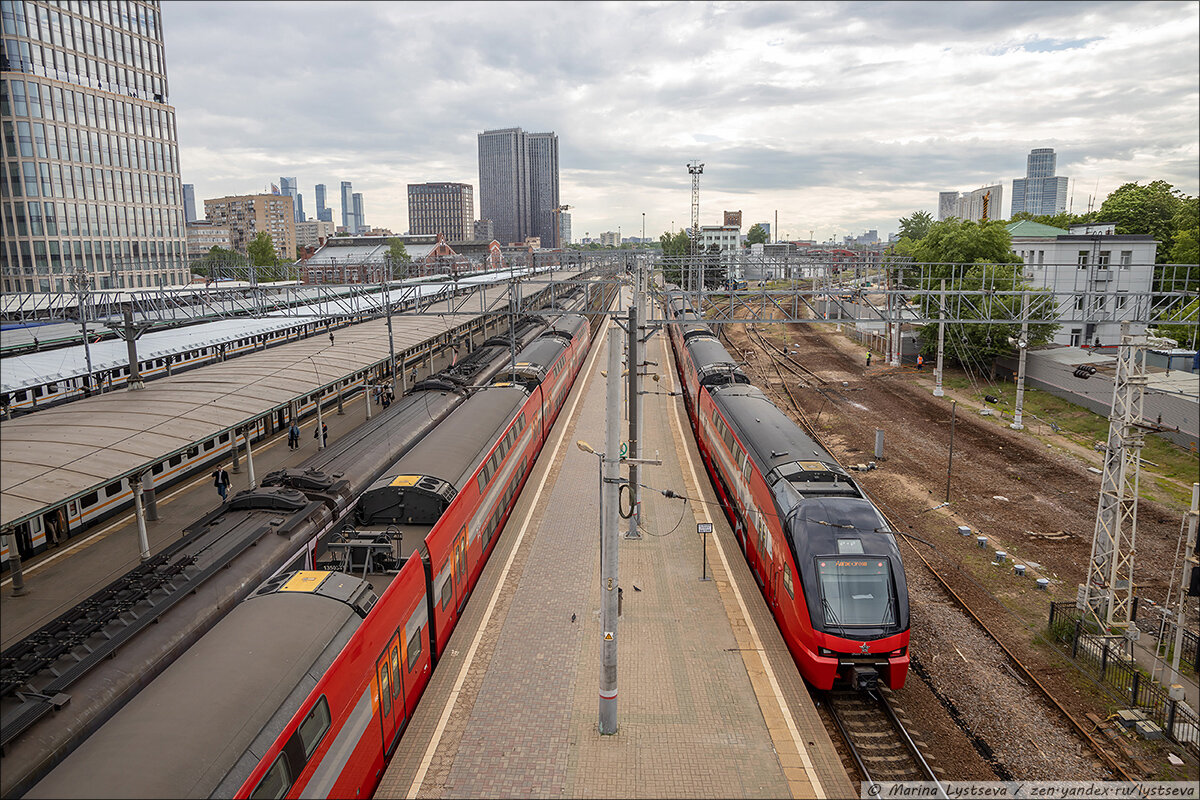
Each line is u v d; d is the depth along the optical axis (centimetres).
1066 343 5656
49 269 7400
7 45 7494
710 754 1510
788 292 2838
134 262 8912
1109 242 5494
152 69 9338
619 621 2050
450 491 1952
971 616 2191
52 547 2464
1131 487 2027
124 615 1296
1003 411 4594
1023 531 2827
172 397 2330
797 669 1816
